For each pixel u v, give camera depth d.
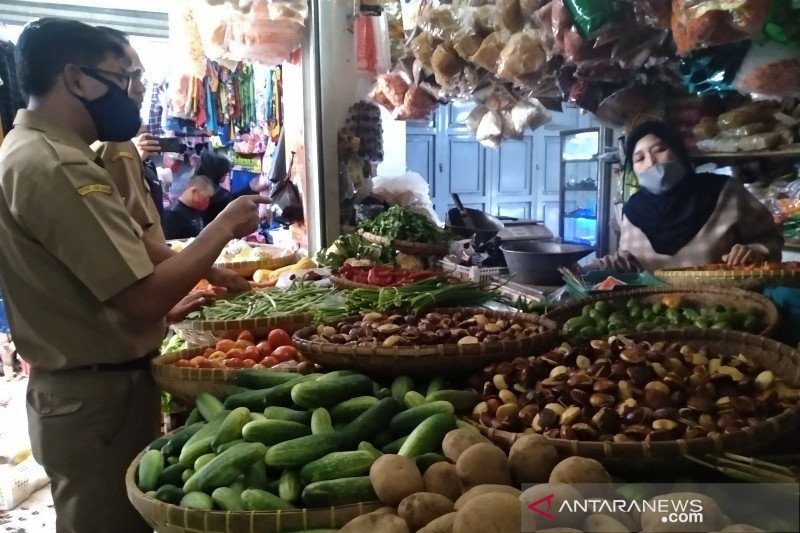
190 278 2.06
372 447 1.47
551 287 3.01
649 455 1.28
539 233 3.92
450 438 1.38
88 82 2.07
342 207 4.57
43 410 2.09
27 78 2.05
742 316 2.17
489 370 1.74
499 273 3.36
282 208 4.72
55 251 1.92
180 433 1.64
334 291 3.05
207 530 1.29
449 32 3.31
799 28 2.27
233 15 4.41
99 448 2.11
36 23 2.05
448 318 2.13
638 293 2.54
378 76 4.29
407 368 1.75
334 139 4.52
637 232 3.08
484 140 3.70
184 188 5.66
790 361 1.73
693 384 1.55
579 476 1.17
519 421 1.51
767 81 2.38
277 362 2.16
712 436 1.30
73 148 1.98
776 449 1.41
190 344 2.75
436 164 6.16
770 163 3.07
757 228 2.82
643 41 2.47
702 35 2.09
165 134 5.96
